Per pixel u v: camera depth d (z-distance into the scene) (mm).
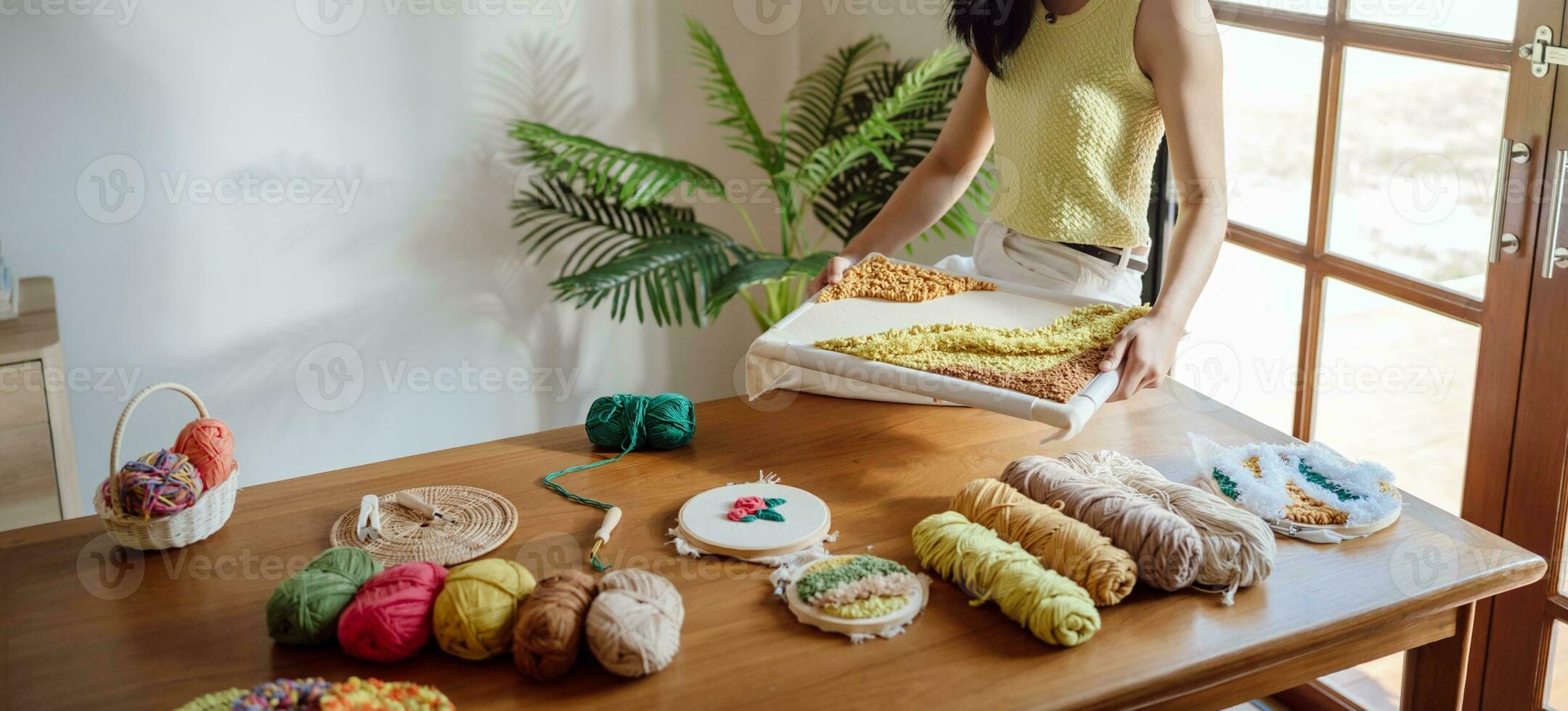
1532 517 1781
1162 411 1723
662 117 3125
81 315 2578
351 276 2836
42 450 2188
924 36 2928
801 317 1700
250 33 2572
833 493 1491
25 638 1199
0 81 2381
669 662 1138
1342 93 2006
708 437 1676
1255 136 2217
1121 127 1725
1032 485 1369
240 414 2799
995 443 1631
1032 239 1870
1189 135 1603
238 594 1282
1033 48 1748
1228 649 1152
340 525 1412
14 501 2182
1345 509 1393
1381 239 1981
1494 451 1825
